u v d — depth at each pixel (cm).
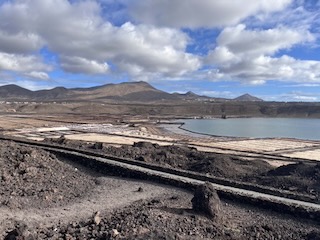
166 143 8406
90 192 3291
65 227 2281
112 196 3170
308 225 2591
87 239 1973
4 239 1952
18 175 3391
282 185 3741
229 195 3108
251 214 2794
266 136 12481
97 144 5681
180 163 4925
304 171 4200
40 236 2075
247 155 6794
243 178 4200
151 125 15538
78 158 4394
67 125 12988
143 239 1814
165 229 2039
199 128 15562
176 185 3506
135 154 5112
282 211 2825
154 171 3962
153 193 3278
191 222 2233
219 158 4800
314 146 8944
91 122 15088
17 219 2422
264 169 4794
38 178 3419
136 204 2856
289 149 8175
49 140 6512
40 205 2794
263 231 2361
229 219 2581
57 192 3130
